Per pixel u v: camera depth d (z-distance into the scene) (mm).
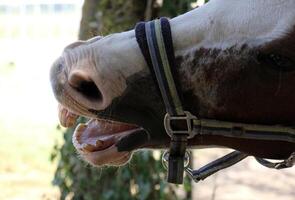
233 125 2244
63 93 2297
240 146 2305
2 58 13617
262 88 2189
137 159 4285
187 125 2244
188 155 2383
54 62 2348
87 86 2285
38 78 12719
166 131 2260
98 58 2246
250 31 2174
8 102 11344
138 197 4383
